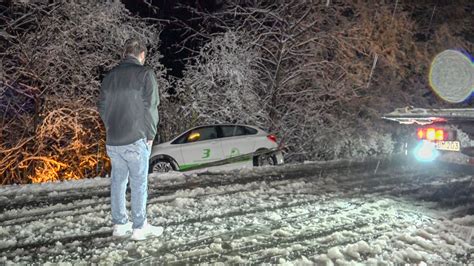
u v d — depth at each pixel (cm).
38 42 1245
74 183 758
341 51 1566
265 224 554
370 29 1600
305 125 1564
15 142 1231
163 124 1482
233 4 1593
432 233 547
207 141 1180
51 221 548
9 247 465
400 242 507
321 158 1611
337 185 793
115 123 450
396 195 730
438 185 811
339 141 1581
